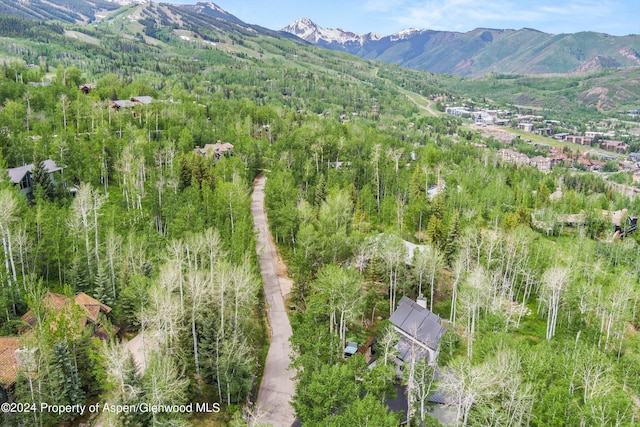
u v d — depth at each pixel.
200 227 99.44
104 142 142.38
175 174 127.75
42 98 176.75
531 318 105.06
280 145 173.75
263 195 161.12
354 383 60.59
